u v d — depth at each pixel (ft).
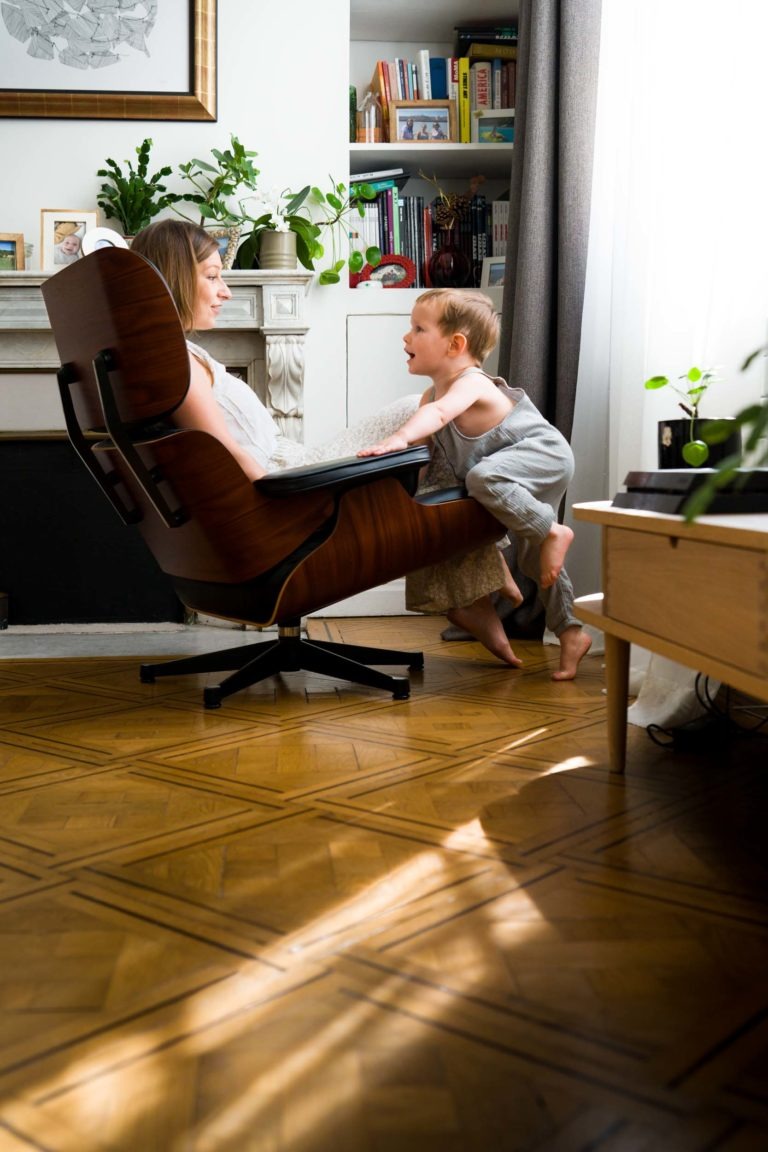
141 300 6.63
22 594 12.11
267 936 3.81
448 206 13.34
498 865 4.49
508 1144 2.59
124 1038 3.11
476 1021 3.18
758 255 8.35
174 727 7.25
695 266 9.11
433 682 8.82
